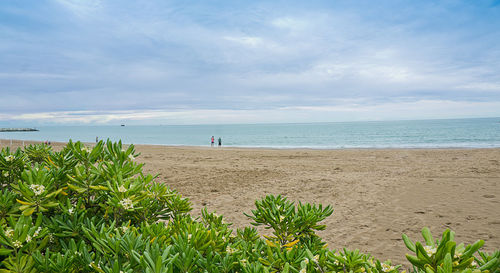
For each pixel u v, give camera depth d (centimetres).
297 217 212
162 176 1350
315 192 1059
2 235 136
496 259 117
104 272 126
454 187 1079
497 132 7475
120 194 167
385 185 1144
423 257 113
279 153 2619
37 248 147
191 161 1967
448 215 770
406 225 707
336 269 145
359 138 6556
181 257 132
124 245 134
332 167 1673
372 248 578
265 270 130
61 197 185
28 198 163
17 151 220
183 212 238
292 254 158
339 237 640
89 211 192
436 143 4356
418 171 1452
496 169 1443
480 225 690
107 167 189
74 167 188
